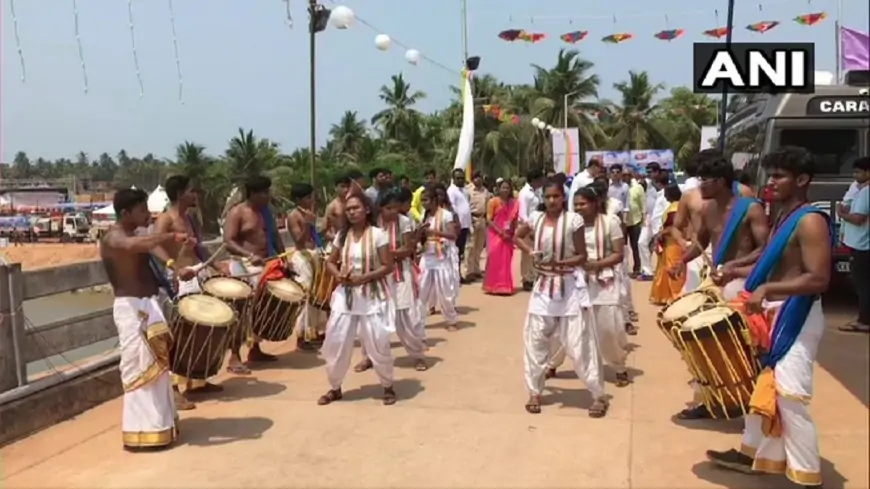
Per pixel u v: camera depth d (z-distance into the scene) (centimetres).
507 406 613
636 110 5456
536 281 588
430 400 632
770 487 448
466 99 1684
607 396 635
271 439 546
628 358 761
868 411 262
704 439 530
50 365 621
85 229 4912
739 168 1267
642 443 525
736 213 505
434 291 907
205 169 4453
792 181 409
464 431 555
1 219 4991
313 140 1339
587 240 646
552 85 5031
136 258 526
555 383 678
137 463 503
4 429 539
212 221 4206
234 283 693
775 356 413
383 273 609
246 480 474
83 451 526
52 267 601
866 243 730
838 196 969
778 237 409
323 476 479
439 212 916
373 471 485
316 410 611
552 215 580
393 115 5406
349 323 613
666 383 671
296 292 739
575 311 571
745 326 428
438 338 877
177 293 670
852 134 977
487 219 1193
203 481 473
